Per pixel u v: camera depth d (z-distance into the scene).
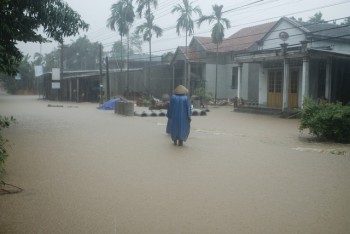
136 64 50.47
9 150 10.09
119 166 8.19
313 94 24.67
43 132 14.39
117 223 4.83
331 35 27.88
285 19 29.56
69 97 46.41
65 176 7.23
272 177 7.31
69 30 13.52
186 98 11.06
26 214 5.12
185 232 4.56
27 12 12.58
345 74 23.69
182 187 6.52
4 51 8.61
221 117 23.19
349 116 12.84
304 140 13.44
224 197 5.96
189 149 10.56
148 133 14.20
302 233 4.56
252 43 35.31
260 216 5.12
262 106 26.75
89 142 11.78
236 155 9.70
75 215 5.10
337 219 5.04
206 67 38.09
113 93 43.62
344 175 7.54
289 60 24.83
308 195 6.11
